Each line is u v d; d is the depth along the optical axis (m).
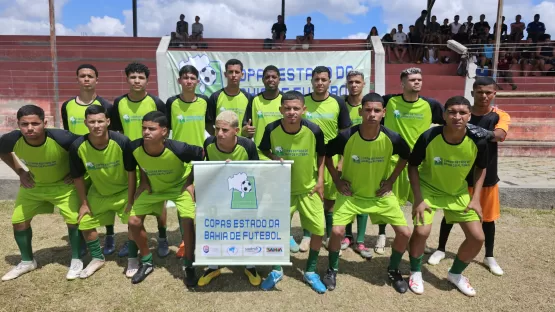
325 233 4.95
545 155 9.77
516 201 6.07
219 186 3.45
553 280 3.86
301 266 4.12
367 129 3.49
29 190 3.85
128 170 3.73
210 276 3.69
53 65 7.52
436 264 4.22
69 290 3.57
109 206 3.85
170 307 3.31
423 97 4.39
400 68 13.16
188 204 3.73
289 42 15.04
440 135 3.48
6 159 3.78
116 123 4.61
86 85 4.41
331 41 15.11
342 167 3.93
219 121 3.38
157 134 3.40
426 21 16.45
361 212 3.65
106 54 13.38
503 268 4.11
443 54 13.91
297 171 3.66
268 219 3.48
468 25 14.72
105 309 3.28
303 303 3.40
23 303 3.35
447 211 3.67
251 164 3.43
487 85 3.81
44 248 4.55
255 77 6.73
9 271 3.84
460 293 3.61
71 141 3.79
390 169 4.15
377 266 4.16
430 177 3.68
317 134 3.61
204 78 6.68
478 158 3.50
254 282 3.67
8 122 10.24
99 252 3.97
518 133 10.97
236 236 3.49
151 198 3.74
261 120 4.59
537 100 11.99
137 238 3.71
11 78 11.95
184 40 14.48
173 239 4.88
